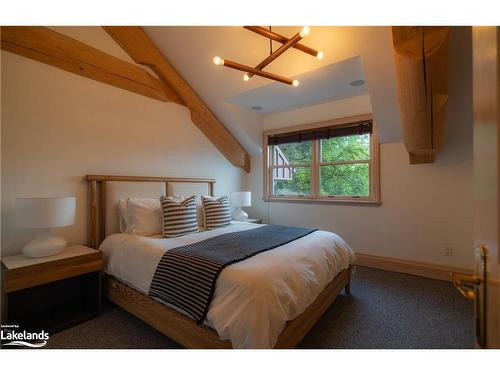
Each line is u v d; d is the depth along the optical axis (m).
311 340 1.78
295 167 4.26
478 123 0.62
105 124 2.75
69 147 2.46
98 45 2.71
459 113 2.56
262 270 1.50
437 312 2.17
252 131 4.30
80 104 2.55
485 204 0.57
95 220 2.58
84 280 2.42
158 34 3.07
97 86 2.69
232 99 3.66
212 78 3.38
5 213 2.07
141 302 1.93
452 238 2.93
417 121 1.95
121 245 2.25
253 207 4.76
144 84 3.12
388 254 3.32
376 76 2.49
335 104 3.72
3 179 2.07
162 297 1.70
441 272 2.95
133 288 2.06
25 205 1.86
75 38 2.53
